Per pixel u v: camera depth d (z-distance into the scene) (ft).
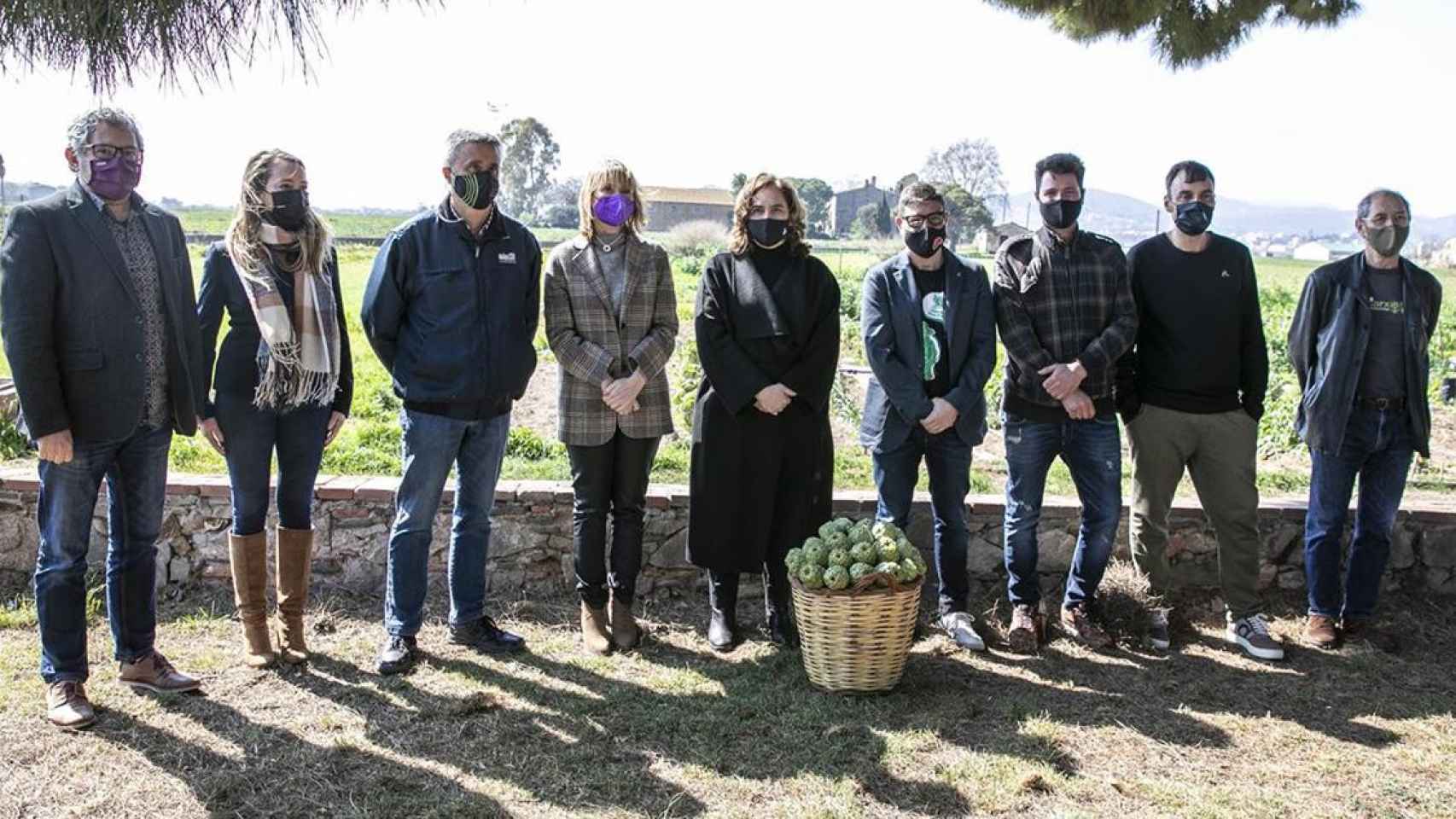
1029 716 13.23
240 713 12.69
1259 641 15.33
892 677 13.66
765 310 14.57
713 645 15.34
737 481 14.89
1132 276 15.48
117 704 12.69
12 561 16.75
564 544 17.02
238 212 13.12
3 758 11.32
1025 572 15.58
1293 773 11.94
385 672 13.96
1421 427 15.31
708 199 279.90
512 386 14.35
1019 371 15.23
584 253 14.85
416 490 14.19
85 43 6.64
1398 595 17.40
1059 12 22.76
